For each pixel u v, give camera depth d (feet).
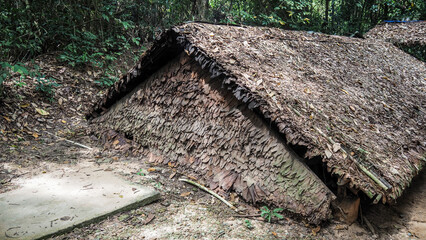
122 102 13.93
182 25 11.13
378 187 7.78
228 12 29.40
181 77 11.70
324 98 10.61
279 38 13.99
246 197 9.49
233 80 9.47
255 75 10.03
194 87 11.28
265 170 9.38
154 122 12.57
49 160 11.74
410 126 11.70
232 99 10.26
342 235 8.32
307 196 8.57
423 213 10.12
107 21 22.53
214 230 8.07
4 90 15.39
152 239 7.47
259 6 31.09
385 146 9.58
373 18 37.17
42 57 19.83
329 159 8.05
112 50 22.67
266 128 9.45
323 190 8.41
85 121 16.35
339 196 8.86
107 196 9.07
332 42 16.67
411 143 10.52
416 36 25.90
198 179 10.68
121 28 23.50
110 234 7.54
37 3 19.60
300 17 30.22
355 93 12.14
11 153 11.90
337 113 10.11
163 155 12.10
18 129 13.92
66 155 12.34
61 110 16.62
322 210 8.31
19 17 18.29
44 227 7.38
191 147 11.28
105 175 10.67
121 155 12.76
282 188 9.00
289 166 8.96
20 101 15.58
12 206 8.29
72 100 17.65
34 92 16.67
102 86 19.80
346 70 14.02
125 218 8.26
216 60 9.87
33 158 11.75
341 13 34.65
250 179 9.61
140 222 8.16
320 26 32.76
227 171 10.17
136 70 12.46
